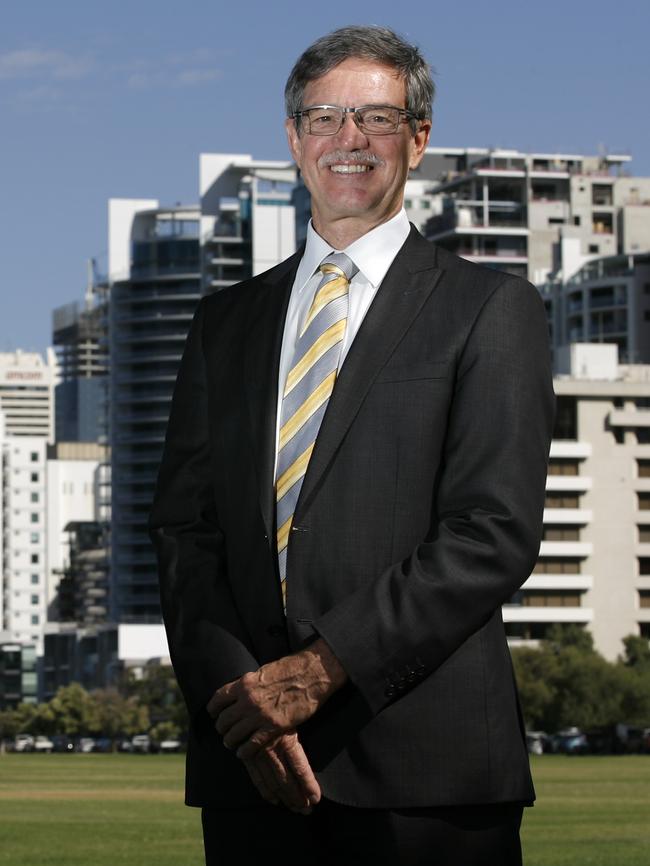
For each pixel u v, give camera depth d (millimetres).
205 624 4676
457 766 4449
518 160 188250
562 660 108125
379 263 4875
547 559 139375
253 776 4414
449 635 4363
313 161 4938
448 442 4629
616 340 176250
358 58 4918
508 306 4734
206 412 5047
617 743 104062
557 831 25328
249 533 4730
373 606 4363
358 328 4781
